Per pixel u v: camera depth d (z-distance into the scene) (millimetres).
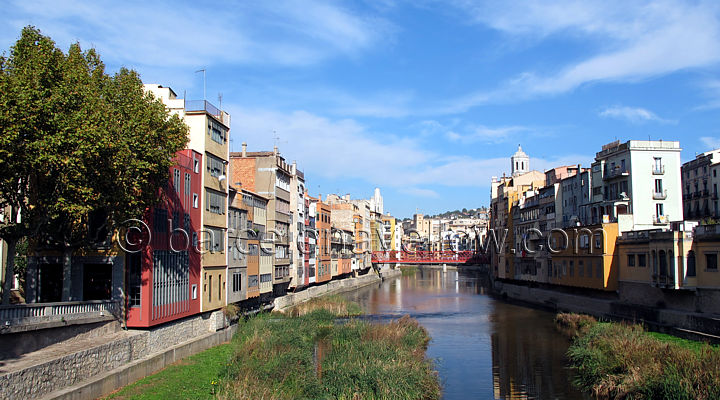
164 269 35469
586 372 34344
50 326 26969
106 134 26672
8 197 27297
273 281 62938
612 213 63000
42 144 24609
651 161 61906
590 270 60312
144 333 32844
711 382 25766
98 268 34312
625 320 49344
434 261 134500
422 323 58719
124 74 31844
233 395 27125
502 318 62094
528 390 32719
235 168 65312
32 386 22891
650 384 27891
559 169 86500
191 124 41906
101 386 26969
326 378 31484
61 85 26406
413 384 30797
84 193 27109
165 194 35531
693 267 43688
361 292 101625
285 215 70000
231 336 44969
